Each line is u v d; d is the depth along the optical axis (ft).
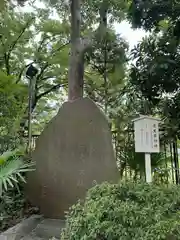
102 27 18.28
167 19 13.83
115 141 15.64
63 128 13.43
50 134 13.60
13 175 10.86
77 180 12.69
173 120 14.12
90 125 13.06
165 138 14.24
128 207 6.24
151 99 15.12
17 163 10.32
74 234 6.31
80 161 12.84
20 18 28.35
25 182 12.39
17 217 12.22
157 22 13.53
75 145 13.08
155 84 14.47
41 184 13.17
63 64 28.76
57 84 32.01
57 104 32.37
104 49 18.08
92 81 21.03
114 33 17.97
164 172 13.33
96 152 12.72
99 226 6.00
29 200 13.11
